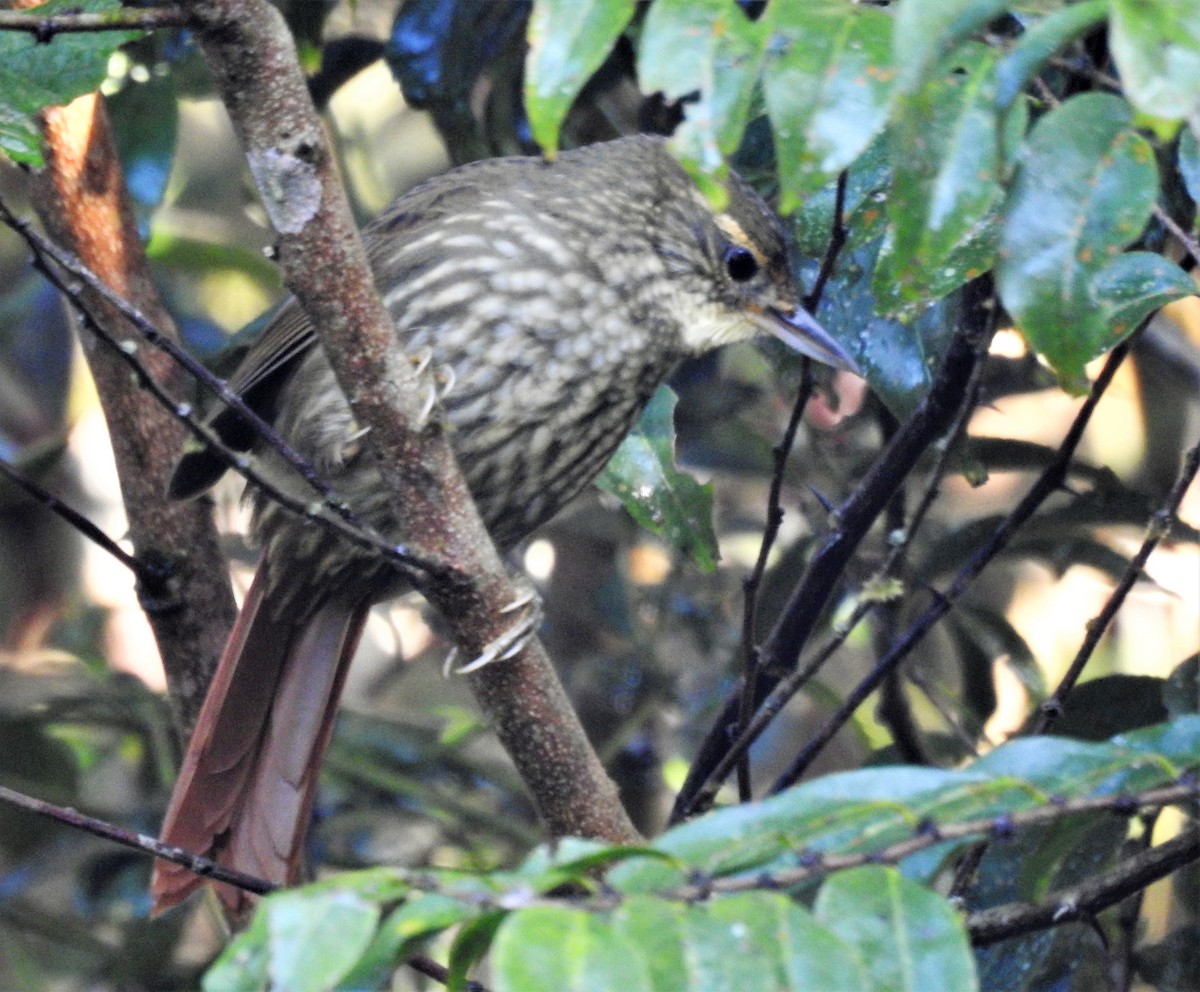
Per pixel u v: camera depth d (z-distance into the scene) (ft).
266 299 42.78
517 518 29.50
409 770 38.42
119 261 29.17
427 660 45.39
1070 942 26.22
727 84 15.48
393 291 28.09
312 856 35.86
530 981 12.25
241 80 19.16
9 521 42.63
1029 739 15.71
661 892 13.99
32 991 36.24
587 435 28.89
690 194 30.09
